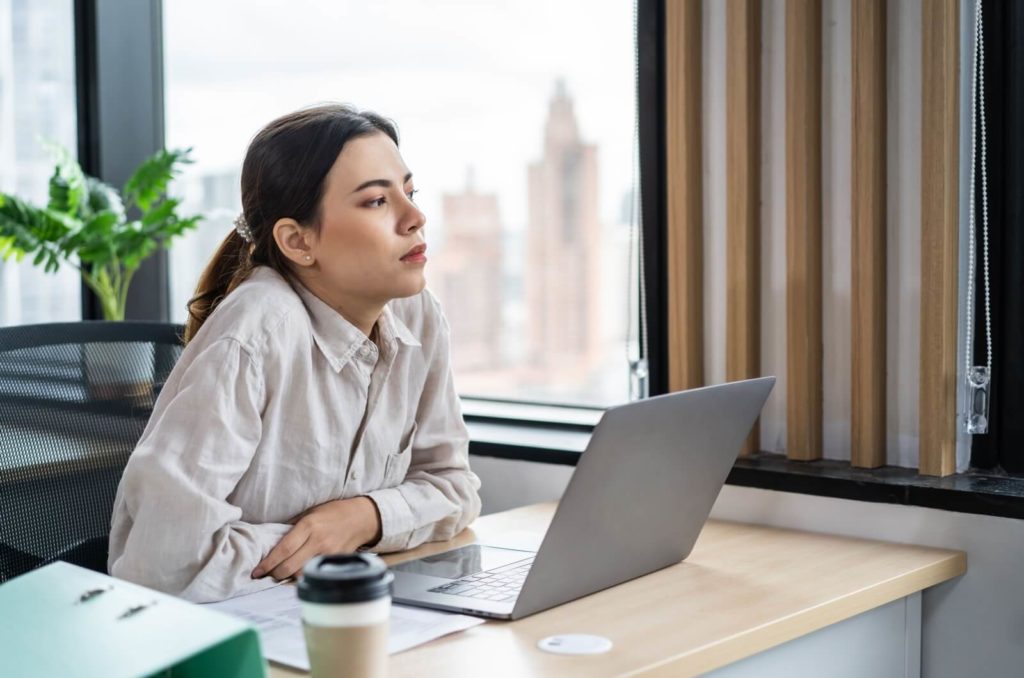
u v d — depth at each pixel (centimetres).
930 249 162
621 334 214
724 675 119
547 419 220
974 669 156
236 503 136
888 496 159
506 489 201
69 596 92
